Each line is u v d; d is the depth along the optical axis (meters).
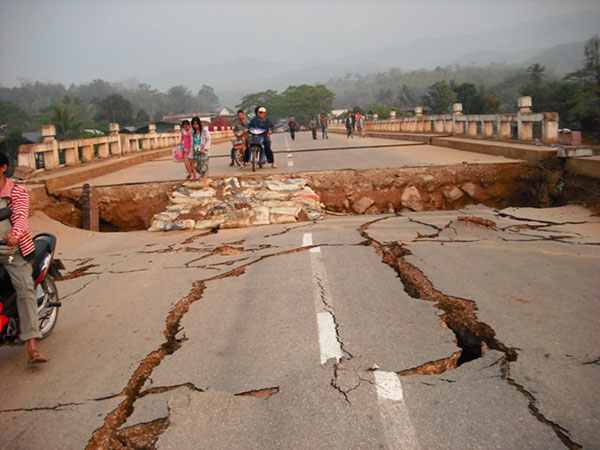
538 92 71.69
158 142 26.70
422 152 16.77
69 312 5.65
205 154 11.79
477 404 3.21
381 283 5.73
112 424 3.36
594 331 4.15
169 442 3.07
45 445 3.18
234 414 3.28
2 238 4.12
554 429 2.94
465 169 12.44
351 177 12.59
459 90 90.31
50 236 5.03
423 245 7.37
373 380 3.55
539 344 3.98
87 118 120.69
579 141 11.62
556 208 9.91
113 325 5.14
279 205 10.90
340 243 7.80
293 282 5.97
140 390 3.74
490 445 2.82
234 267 6.94
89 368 4.20
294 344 4.24
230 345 4.36
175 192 11.96
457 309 4.83
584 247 6.92
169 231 10.21
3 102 99.31
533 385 3.40
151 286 6.38
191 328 4.84
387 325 4.52
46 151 13.87
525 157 12.47
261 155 14.38
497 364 3.72
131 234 10.27
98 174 15.05
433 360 3.83
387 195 12.36
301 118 152.25
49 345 4.78
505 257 6.51
